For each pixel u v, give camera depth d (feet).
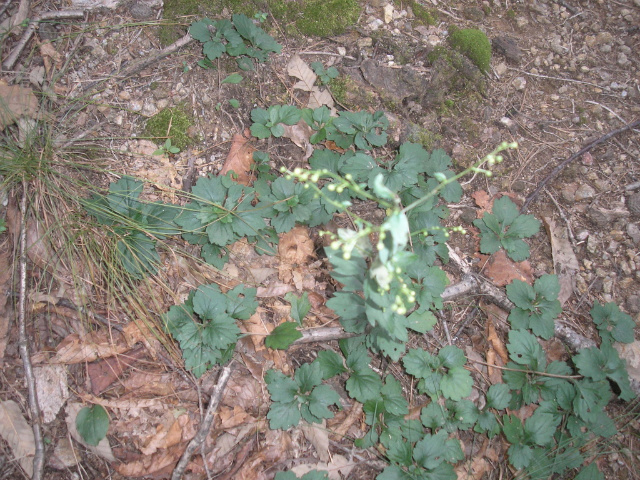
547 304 2.43
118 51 2.66
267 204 2.45
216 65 2.70
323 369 2.23
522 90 3.05
